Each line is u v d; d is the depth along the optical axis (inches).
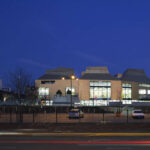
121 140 621.9
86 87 4084.6
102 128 874.1
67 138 658.2
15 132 780.6
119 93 4170.8
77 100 3152.1
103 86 4143.7
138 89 4512.8
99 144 558.9
